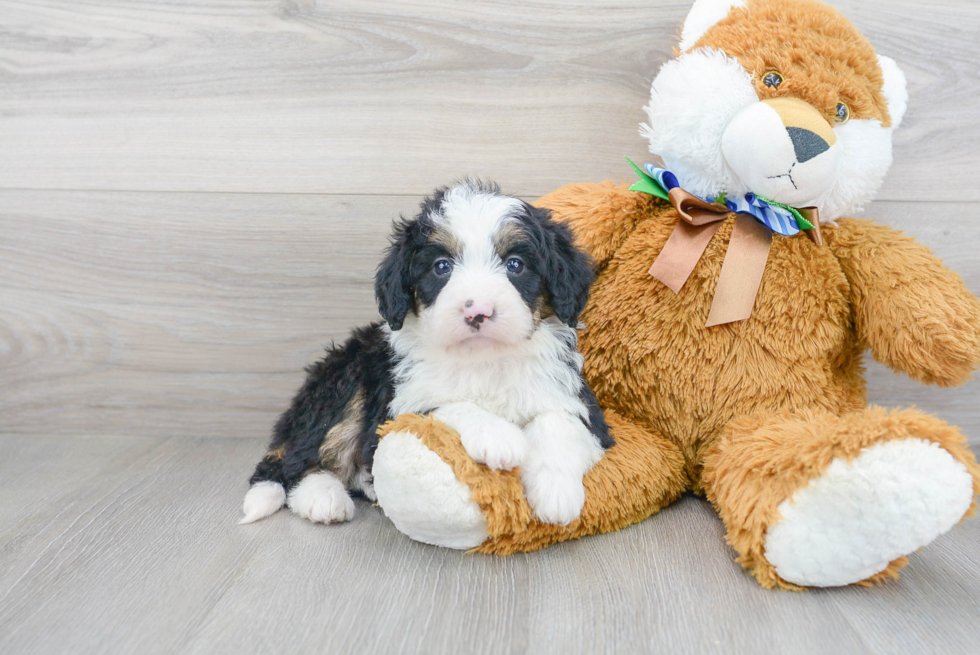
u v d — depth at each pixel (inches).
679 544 59.5
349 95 82.7
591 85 81.8
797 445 52.9
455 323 54.4
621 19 80.7
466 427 55.7
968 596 51.4
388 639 46.1
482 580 53.7
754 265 63.1
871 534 48.4
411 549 59.2
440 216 60.3
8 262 86.3
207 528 63.4
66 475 76.6
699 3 67.3
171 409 89.2
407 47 81.7
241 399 88.7
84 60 82.8
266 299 86.5
